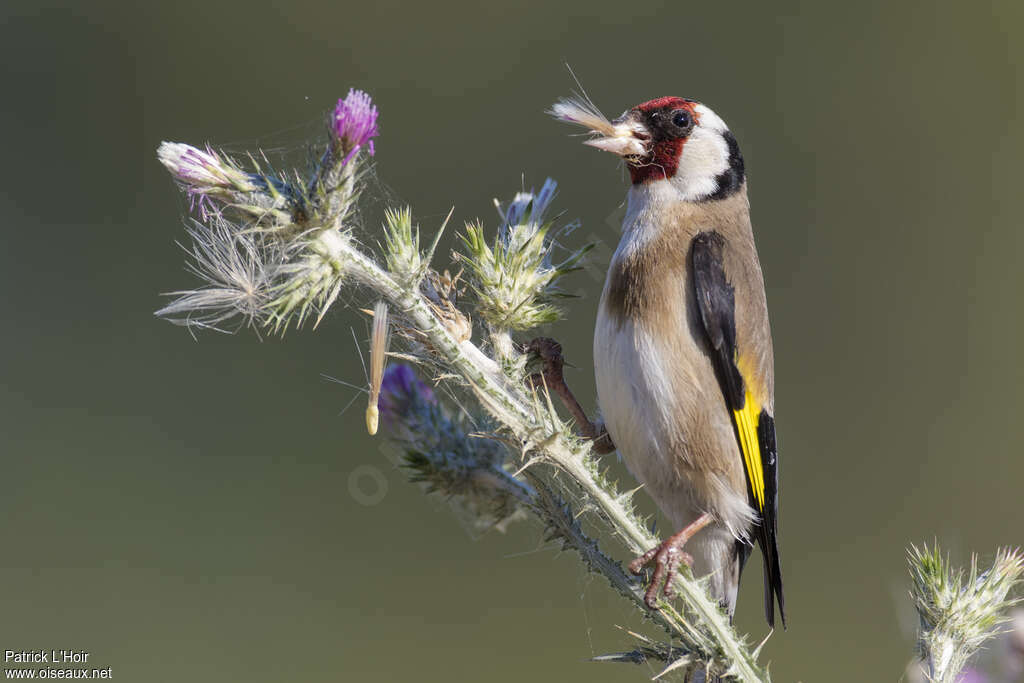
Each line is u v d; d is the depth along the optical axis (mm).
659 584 5668
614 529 5754
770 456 7391
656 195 7555
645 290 7172
